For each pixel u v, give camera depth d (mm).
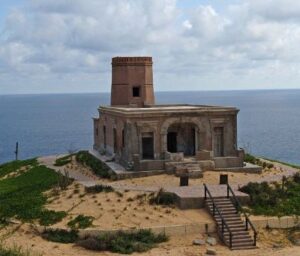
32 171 58094
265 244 33531
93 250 32031
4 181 55531
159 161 46656
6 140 153250
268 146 123750
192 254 31547
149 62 61938
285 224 36031
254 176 46438
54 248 32094
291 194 40438
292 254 31188
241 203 38062
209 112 48969
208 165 47750
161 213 36469
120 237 33000
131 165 46656
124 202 38156
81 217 35812
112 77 62344
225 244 33375
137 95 61562
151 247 32531
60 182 44688
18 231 34812
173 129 50969
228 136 49719
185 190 39906
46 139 154125
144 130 47469
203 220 35562
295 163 93125
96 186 41031
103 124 59406
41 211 37375
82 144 137875
